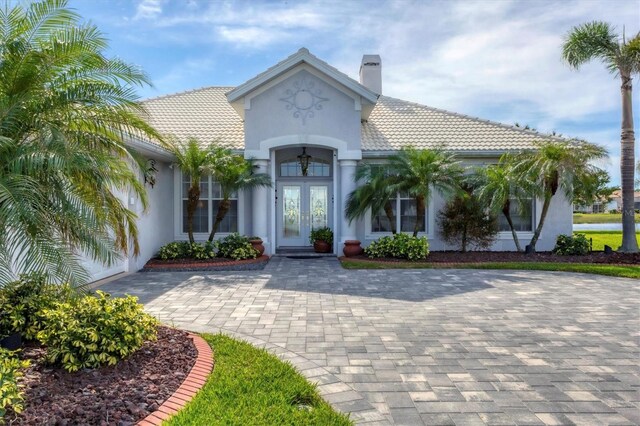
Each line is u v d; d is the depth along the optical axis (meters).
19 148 5.06
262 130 16.36
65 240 5.25
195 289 10.64
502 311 8.47
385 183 15.00
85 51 5.67
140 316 5.62
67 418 3.91
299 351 6.18
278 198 18.78
